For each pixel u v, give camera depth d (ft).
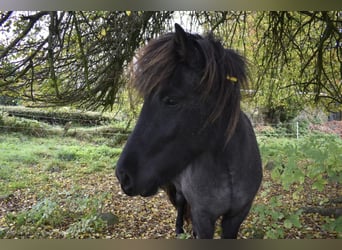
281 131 34.81
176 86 4.67
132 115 14.32
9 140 34.06
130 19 10.33
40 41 10.09
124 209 15.28
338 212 12.22
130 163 4.79
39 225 12.76
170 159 4.88
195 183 5.97
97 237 11.94
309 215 12.41
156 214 14.64
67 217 13.87
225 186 5.88
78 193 18.13
